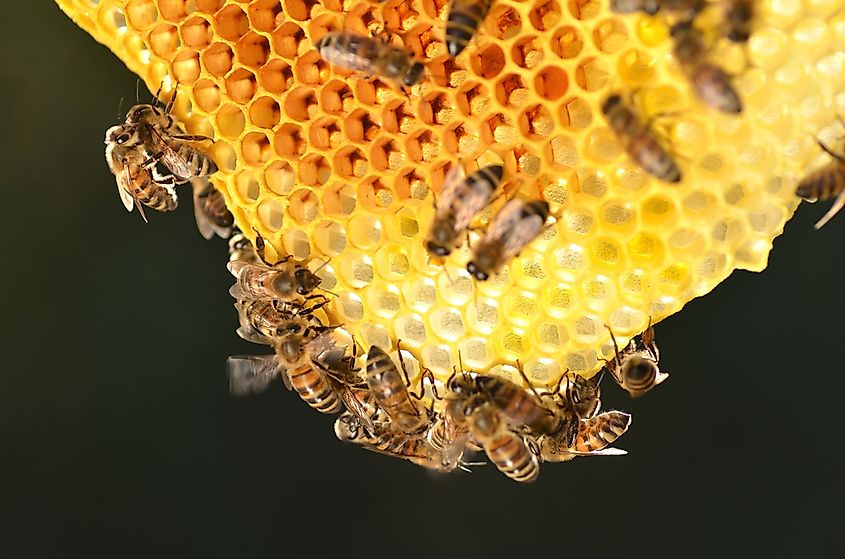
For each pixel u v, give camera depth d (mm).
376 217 416
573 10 402
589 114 406
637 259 408
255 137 418
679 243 407
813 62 397
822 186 397
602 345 414
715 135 401
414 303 418
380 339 422
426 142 414
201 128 422
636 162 395
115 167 428
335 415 480
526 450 412
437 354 420
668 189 402
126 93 469
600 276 409
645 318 410
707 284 408
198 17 413
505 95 409
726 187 403
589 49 401
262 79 415
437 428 417
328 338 421
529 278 413
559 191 410
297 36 416
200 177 420
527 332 415
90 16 418
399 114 414
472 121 409
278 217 419
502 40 405
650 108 403
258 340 427
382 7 410
